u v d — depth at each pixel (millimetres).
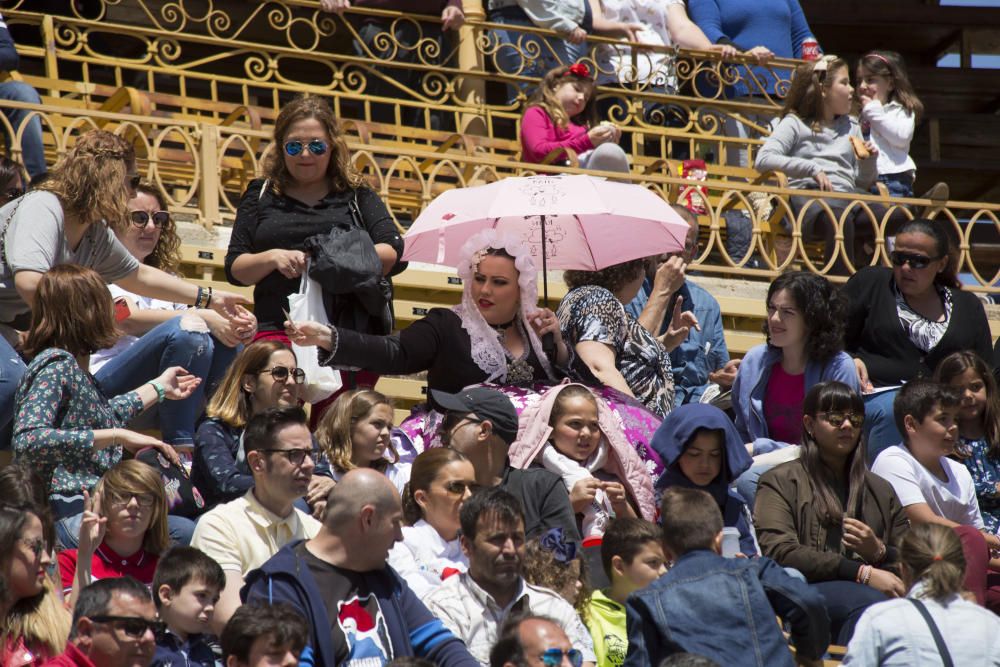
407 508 24453
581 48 51062
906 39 70750
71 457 24281
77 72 53656
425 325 27922
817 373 31000
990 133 67438
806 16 68938
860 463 27000
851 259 42188
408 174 46844
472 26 50375
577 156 42031
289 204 29312
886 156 45062
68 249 27188
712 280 40250
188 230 35062
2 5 50312
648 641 20875
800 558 25859
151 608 20062
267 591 19875
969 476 29188
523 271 28422
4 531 20719
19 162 33969
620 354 30469
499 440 25875
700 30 53188
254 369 26391
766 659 20484
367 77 53688
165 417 27156
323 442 26219
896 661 20703
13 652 20406
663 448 26859
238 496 25344
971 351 31781
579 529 26672
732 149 53000
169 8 56625
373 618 20125
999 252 60656
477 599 21812
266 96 58656
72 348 25297
